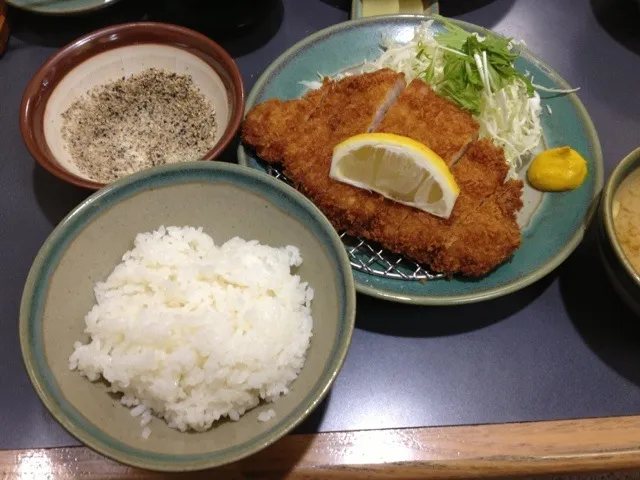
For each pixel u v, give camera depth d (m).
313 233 0.29
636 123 0.39
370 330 0.32
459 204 0.33
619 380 0.31
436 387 0.31
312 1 0.44
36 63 0.41
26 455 0.29
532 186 0.36
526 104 0.38
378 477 0.28
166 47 0.38
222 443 0.25
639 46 0.42
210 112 0.37
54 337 0.27
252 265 0.29
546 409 0.30
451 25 0.39
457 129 0.35
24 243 0.34
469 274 0.32
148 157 0.36
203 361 0.27
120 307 0.28
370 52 0.40
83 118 0.37
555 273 0.34
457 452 0.29
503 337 0.32
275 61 0.38
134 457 0.23
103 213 0.29
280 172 0.36
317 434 0.29
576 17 0.43
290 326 0.28
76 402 0.25
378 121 0.37
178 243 0.30
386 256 0.34
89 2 0.40
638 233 0.32
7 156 0.37
